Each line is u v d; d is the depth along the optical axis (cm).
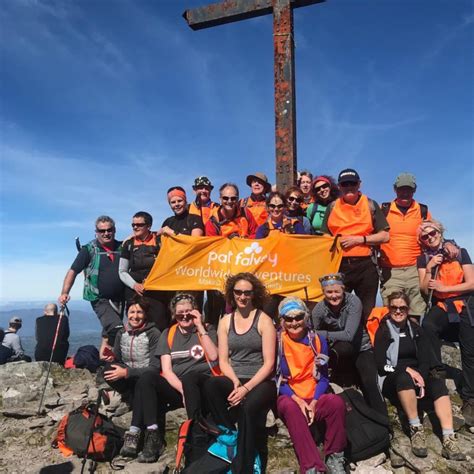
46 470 320
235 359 329
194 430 308
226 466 294
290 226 423
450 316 358
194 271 425
